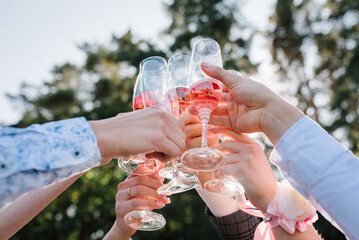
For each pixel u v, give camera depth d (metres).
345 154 0.94
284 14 21.05
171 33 19.88
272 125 1.08
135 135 0.96
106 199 13.19
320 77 20.98
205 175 1.50
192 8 19.47
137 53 18.33
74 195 13.30
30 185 0.76
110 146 0.93
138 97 1.54
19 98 20.05
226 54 18.81
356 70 18.11
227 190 1.38
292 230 1.08
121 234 1.50
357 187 0.89
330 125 18.09
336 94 18.38
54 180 0.79
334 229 11.84
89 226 13.15
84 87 20.16
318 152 0.96
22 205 1.28
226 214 1.51
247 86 1.16
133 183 1.51
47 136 0.80
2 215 1.25
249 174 1.17
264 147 12.34
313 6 21.39
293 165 0.98
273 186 1.17
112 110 16.56
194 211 14.09
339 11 21.11
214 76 1.22
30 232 12.39
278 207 1.10
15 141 0.77
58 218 13.20
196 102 1.31
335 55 21.12
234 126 1.25
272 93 1.13
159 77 1.43
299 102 20.47
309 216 1.08
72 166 0.80
